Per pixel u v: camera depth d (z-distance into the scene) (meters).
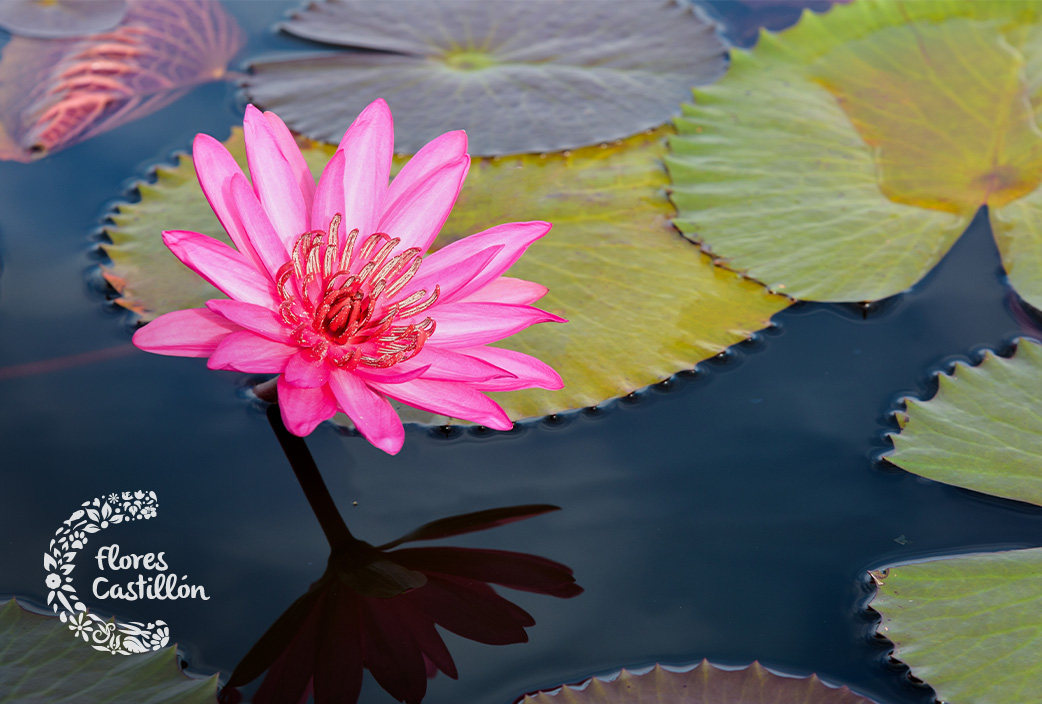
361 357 1.42
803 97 1.63
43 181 1.56
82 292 1.51
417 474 1.45
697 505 1.44
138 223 1.54
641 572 1.42
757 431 1.47
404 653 1.40
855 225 1.55
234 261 1.42
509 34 1.68
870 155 1.59
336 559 1.42
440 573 1.42
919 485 1.45
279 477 1.44
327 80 1.63
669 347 1.50
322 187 1.44
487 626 1.40
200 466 1.45
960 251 1.55
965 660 1.39
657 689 1.39
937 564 1.42
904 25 1.66
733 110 1.62
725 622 1.41
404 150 1.59
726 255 1.54
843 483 1.45
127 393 1.47
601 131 1.61
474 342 1.44
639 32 1.69
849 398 1.48
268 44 1.67
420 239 1.46
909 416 1.47
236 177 1.41
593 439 1.47
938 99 1.62
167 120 1.61
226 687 1.38
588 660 1.40
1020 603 1.41
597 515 1.44
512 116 1.62
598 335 1.50
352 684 1.39
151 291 1.51
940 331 1.51
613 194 1.58
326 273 1.44
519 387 1.43
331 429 1.46
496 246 1.43
